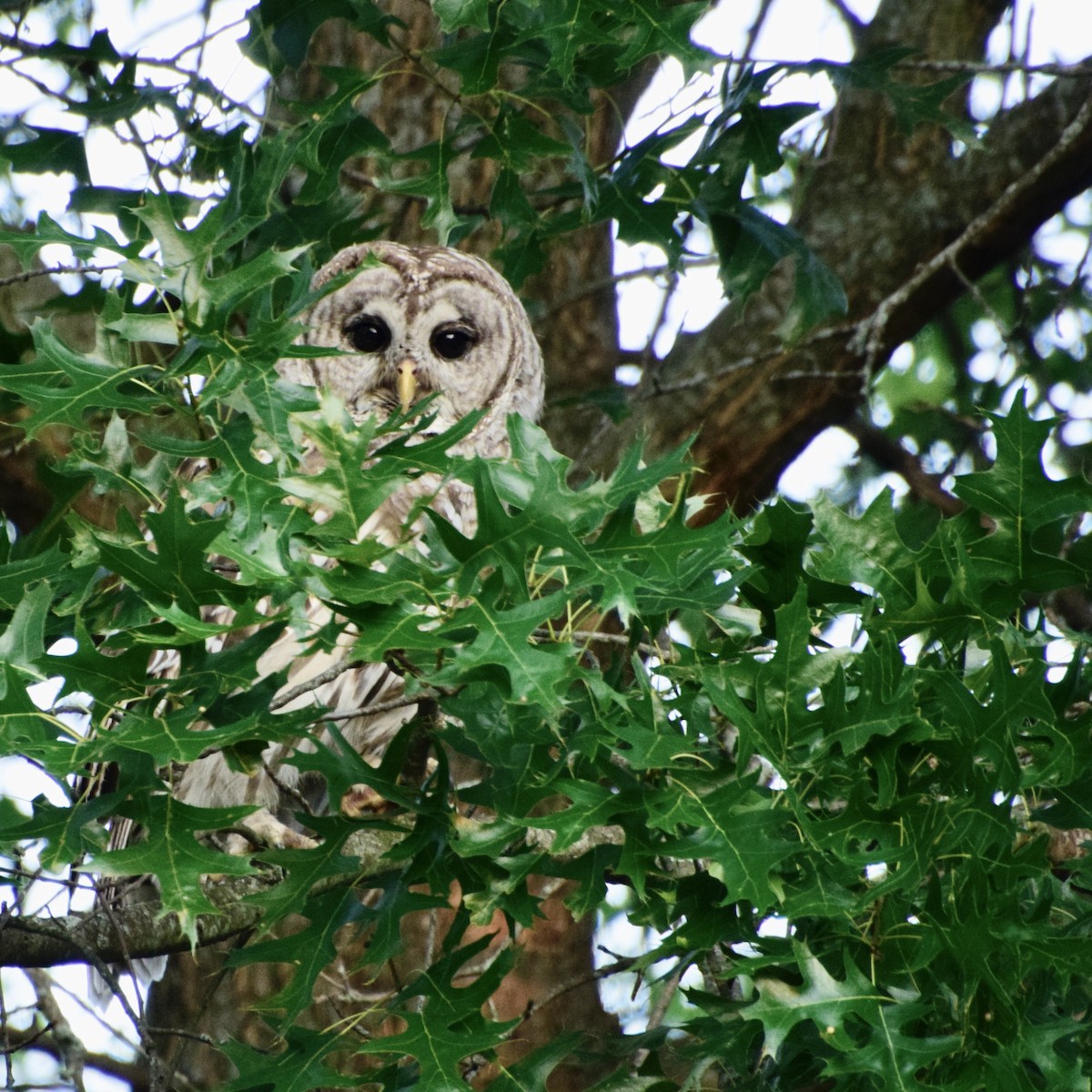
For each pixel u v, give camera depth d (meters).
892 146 13.99
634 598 4.96
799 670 5.25
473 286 13.55
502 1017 11.70
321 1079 5.57
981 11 14.47
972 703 5.26
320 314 13.54
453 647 4.95
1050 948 5.18
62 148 9.08
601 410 13.70
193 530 4.93
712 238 9.49
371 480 4.88
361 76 8.73
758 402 13.12
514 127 8.77
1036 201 13.30
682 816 5.06
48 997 8.18
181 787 10.62
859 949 5.39
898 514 6.61
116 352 5.39
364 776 5.55
